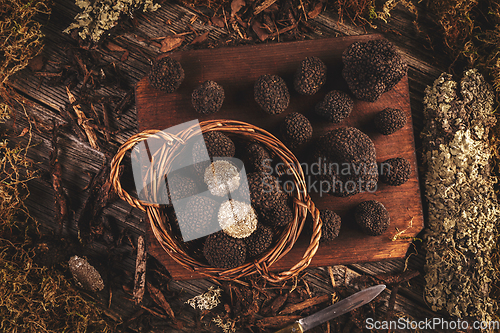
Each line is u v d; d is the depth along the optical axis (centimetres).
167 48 67
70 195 67
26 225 67
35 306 64
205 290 68
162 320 68
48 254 65
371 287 65
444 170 65
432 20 68
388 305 68
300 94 63
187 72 64
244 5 67
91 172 67
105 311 67
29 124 67
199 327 68
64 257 66
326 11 67
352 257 65
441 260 65
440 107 65
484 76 67
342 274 68
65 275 67
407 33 68
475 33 67
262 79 60
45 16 66
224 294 68
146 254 67
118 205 67
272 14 67
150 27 67
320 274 68
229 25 67
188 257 59
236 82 64
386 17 68
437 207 65
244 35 67
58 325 65
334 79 64
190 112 64
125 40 66
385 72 59
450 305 66
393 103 65
